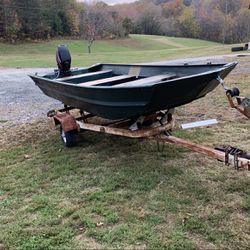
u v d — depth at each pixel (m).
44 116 6.50
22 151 4.65
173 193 3.25
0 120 6.39
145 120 4.05
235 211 2.90
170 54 26.67
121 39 61.28
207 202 3.07
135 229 2.70
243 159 2.96
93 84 4.47
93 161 4.16
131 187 3.43
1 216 3.01
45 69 17.06
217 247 2.46
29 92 9.57
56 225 2.82
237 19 63.72
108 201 3.17
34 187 3.55
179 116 5.80
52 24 57.19
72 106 4.73
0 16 51.31
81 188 3.47
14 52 45.12
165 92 3.30
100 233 2.67
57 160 4.24
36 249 2.53
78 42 55.53
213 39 68.88
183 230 2.67
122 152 4.39
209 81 3.42
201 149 3.40
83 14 58.78
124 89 3.32
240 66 12.02
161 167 3.85
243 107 3.07
